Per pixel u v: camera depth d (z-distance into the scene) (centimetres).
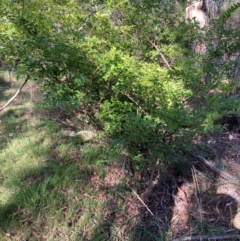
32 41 164
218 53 203
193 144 245
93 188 247
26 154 286
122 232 218
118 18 216
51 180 249
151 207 234
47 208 230
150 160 218
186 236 208
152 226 220
